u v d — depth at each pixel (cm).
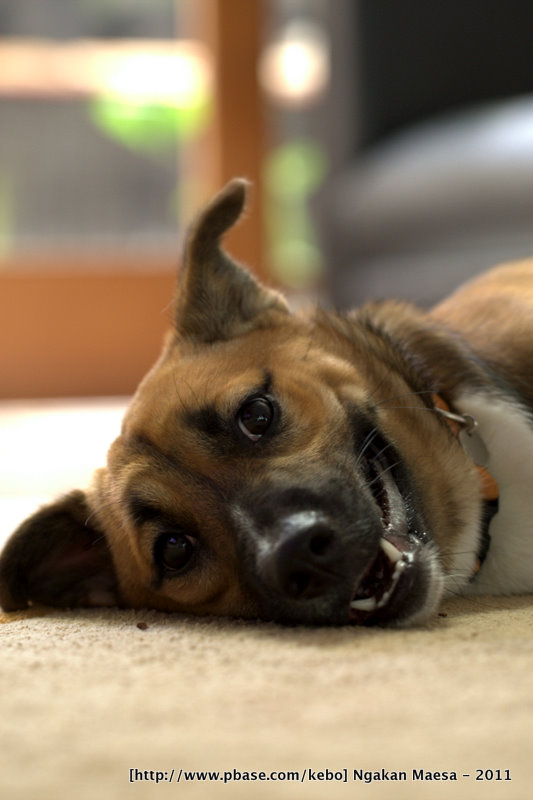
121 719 63
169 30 238
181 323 93
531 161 146
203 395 85
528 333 95
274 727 62
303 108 241
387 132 185
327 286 192
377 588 80
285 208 242
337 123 190
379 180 174
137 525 85
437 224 159
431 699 64
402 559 80
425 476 86
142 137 239
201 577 84
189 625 82
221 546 82
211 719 63
